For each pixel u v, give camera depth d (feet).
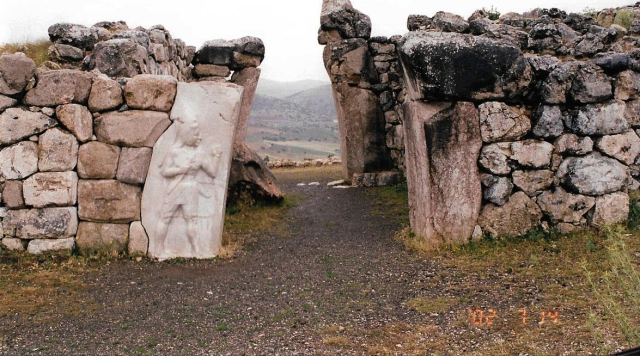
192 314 19.33
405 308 19.65
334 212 36.65
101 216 24.85
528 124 26.66
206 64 42.57
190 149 25.02
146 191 24.99
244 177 36.29
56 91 24.54
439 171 26.22
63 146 24.61
